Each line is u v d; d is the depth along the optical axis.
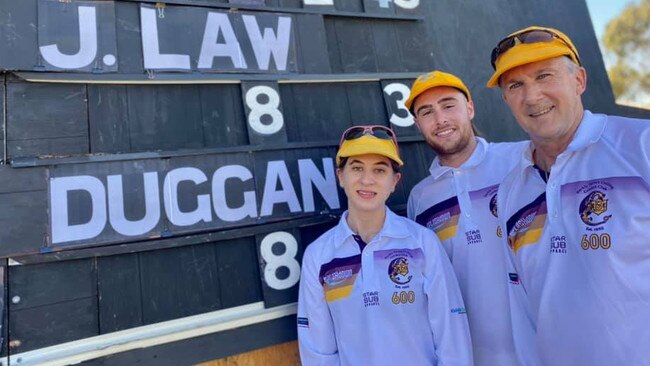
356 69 2.24
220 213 1.81
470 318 1.64
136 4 1.86
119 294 1.64
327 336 1.61
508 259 1.54
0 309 1.48
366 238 1.64
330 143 2.06
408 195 2.18
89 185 1.66
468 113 1.81
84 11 1.77
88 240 1.62
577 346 1.27
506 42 1.43
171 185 1.76
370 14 2.32
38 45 1.68
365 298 1.54
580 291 1.26
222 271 1.80
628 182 1.22
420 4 2.49
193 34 1.91
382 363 1.47
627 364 1.18
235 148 1.88
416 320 1.52
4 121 1.62
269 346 1.83
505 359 1.57
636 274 1.18
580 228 1.28
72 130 1.70
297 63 2.09
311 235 1.98
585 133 1.34
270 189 1.91
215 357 1.74
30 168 1.60
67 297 1.58
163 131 1.82
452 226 1.73
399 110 2.27
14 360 1.47
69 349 1.54
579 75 1.40
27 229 1.56
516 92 1.42
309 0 2.19
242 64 1.98
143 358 1.64
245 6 2.03
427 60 2.43
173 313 1.69
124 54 1.80
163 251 1.73
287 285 1.87
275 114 2.00
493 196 1.68
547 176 1.46
